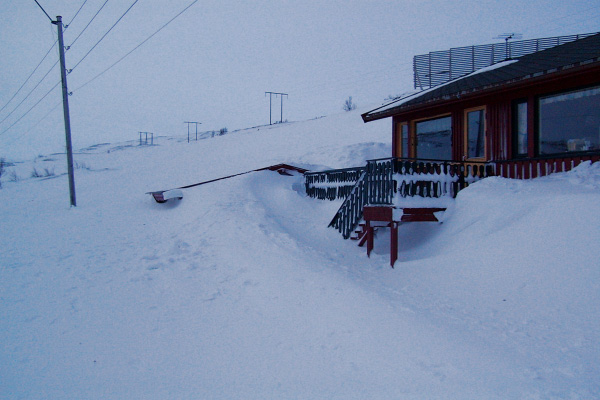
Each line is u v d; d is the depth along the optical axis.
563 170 8.74
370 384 4.26
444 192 9.75
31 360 4.65
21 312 5.94
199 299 6.57
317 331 5.46
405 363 4.61
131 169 32.78
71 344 5.04
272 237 9.86
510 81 9.02
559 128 9.12
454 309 6.26
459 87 10.98
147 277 7.52
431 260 8.07
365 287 7.08
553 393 4.02
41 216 14.61
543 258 6.54
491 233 7.74
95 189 22.39
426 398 3.96
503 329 5.46
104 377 4.36
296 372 4.53
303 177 15.88
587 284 5.80
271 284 7.03
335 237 11.12
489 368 4.47
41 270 7.95
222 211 11.84
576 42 12.54
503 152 10.24
